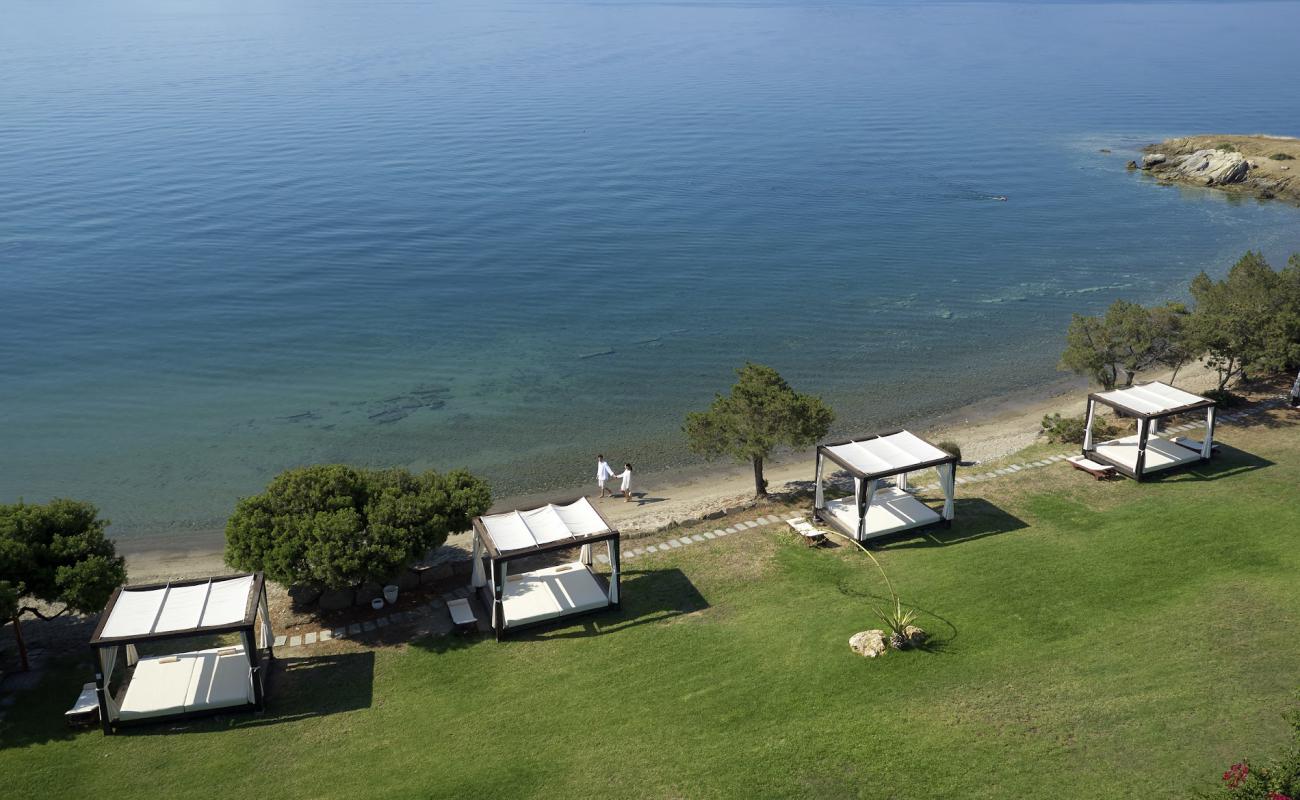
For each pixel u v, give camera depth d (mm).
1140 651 25734
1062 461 40250
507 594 30562
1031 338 64000
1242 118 158875
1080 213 100062
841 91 194750
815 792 21141
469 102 172625
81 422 51719
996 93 192750
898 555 32906
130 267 78688
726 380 57688
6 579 26375
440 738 23938
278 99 170875
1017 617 28000
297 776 22641
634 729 23875
